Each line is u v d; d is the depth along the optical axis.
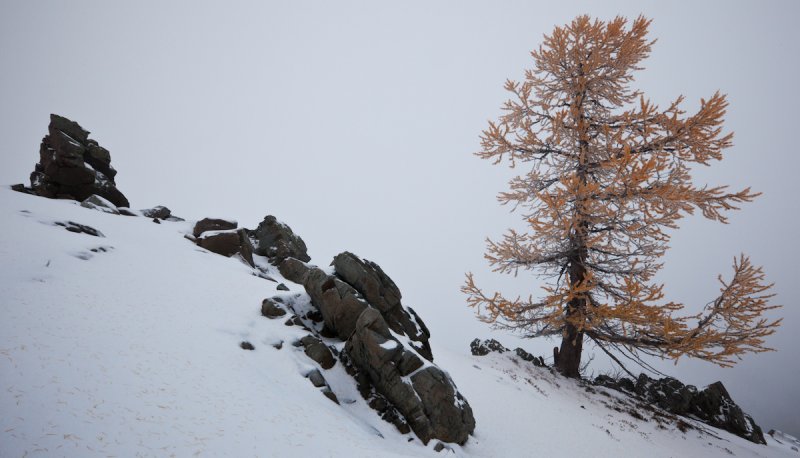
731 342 14.12
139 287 8.85
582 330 17.11
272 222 17.86
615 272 16.89
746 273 14.74
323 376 8.34
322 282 10.16
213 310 9.07
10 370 4.77
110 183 17.31
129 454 4.15
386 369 8.47
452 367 13.76
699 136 14.47
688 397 18.41
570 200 15.77
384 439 7.23
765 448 16.47
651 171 12.64
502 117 19.55
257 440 5.11
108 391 5.02
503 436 9.66
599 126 17.48
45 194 15.41
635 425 13.65
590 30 17.52
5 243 8.40
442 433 8.06
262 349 8.11
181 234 15.68
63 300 7.02
